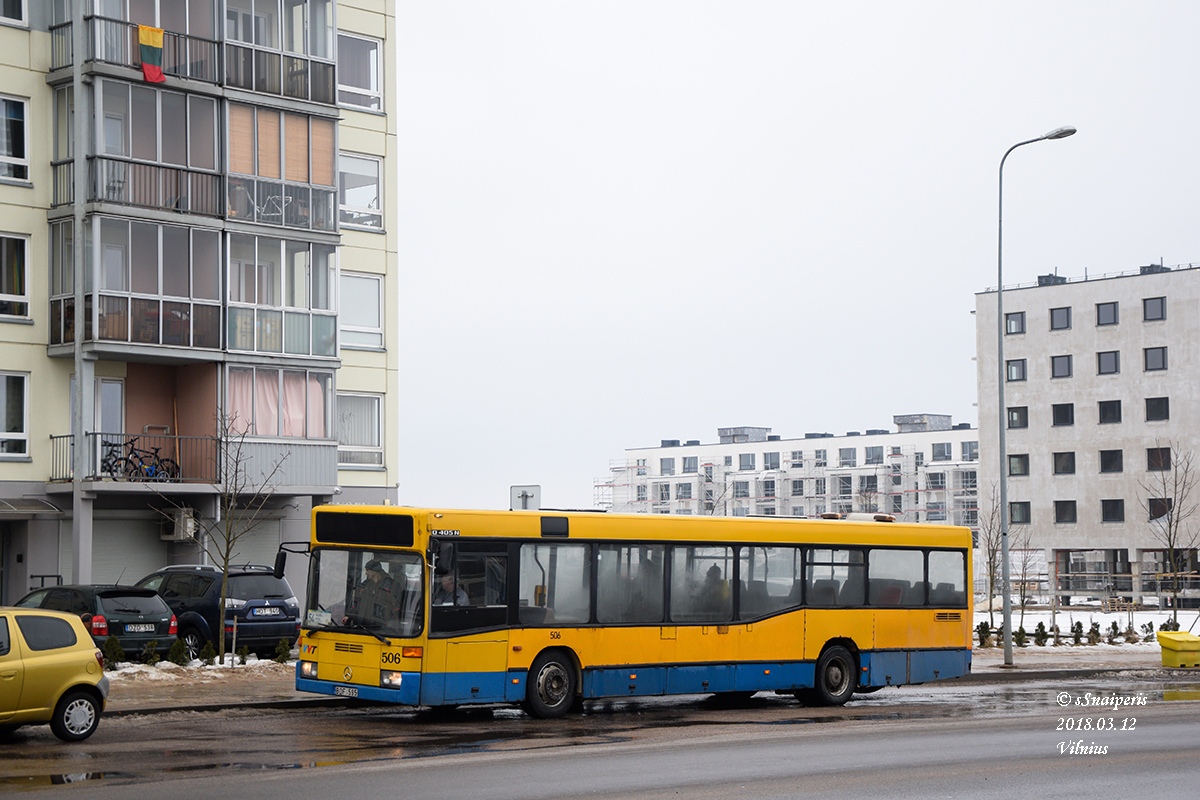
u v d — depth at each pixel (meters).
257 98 33.56
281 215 33.97
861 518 22.98
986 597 77.25
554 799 11.48
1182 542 77.31
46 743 14.90
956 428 130.62
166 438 32.22
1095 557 82.81
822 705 21.22
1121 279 81.19
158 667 21.83
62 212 30.94
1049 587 79.62
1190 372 78.31
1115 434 80.56
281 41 34.50
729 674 19.97
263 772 12.86
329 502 35.72
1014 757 14.67
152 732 16.09
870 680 21.67
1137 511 79.25
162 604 23.80
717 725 17.89
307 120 34.69
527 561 18.19
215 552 32.91
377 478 37.53
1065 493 81.94
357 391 37.25
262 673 22.42
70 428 31.22
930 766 13.88
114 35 31.19
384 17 38.41
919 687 25.17
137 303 31.08
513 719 18.17
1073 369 82.38
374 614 17.38
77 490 30.02
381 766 13.36
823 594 21.28
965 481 128.88
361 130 37.72
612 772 13.16
